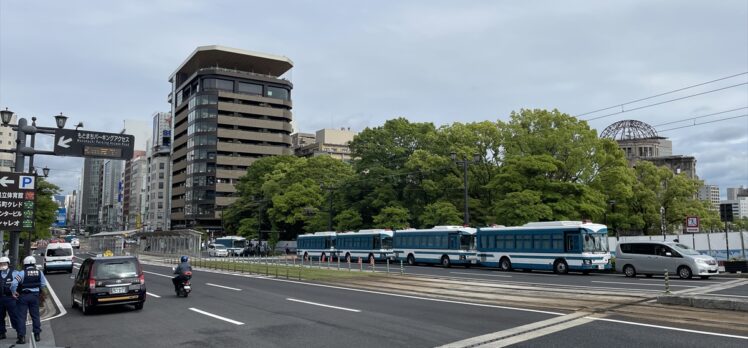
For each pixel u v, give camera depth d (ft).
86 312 53.62
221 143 361.10
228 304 58.59
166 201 455.22
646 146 322.55
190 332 41.09
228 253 226.99
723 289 65.92
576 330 37.52
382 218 168.45
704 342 32.86
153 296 68.90
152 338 39.14
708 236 123.13
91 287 52.26
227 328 42.32
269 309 53.36
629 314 44.29
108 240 297.94
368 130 193.88
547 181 137.08
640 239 131.23
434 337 36.52
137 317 50.14
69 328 45.29
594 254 102.42
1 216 54.90
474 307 51.11
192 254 184.14
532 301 54.44
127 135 63.72
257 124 371.56
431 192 160.25
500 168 148.56
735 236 121.08
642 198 178.60
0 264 39.58
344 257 170.91
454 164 156.25
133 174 549.54
